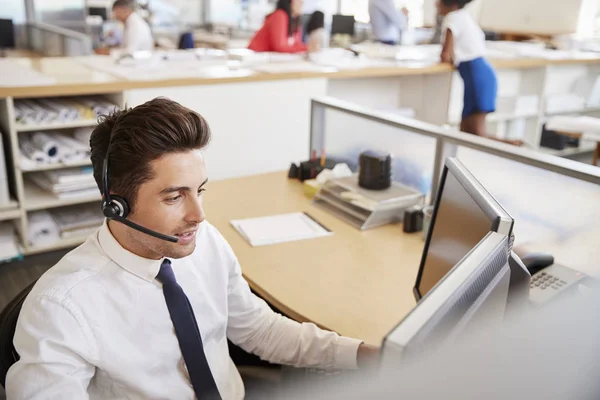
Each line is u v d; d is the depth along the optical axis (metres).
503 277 0.78
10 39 5.09
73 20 5.93
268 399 1.23
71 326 0.90
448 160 1.21
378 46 4.79
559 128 3.54
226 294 1.16
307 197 2.15
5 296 2.67
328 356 1.18
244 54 4.02
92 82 2.82
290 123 3.60
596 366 0.38
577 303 0.43
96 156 0.92
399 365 0.44
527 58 4.52
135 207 0.91
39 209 3.07
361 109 2.13
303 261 1.61
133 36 4.28
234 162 3.46
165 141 0.87
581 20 5.18
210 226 1.17
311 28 4.21
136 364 0.98
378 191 1.93
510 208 1.58
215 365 1.14
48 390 0.86
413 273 1.55
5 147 2.81
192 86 3.16
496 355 0.39
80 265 0.96
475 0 5.95
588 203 1.38
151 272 0.99
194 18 6.82
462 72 4.03
